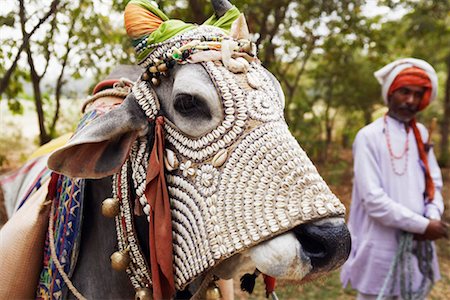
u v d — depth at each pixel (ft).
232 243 4.85
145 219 6.17
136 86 5.91
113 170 5.83
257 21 27.61
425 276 11.08
